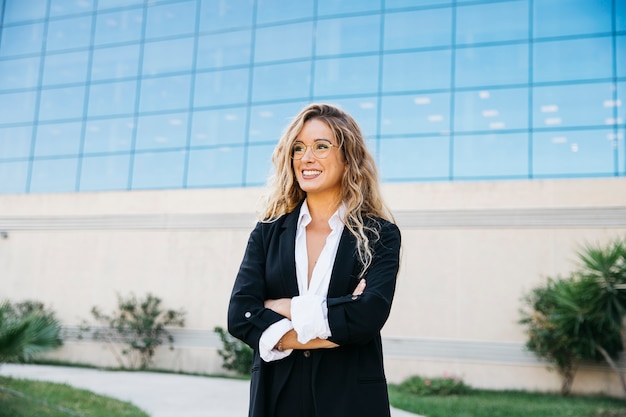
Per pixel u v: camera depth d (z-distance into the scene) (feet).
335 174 6.15
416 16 57.21
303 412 5.57
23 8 71.67
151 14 66.54
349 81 57.93
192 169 61.11
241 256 50.11
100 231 54.08
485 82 53.98
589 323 35.60
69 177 65.26
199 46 63.82
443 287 43.73
